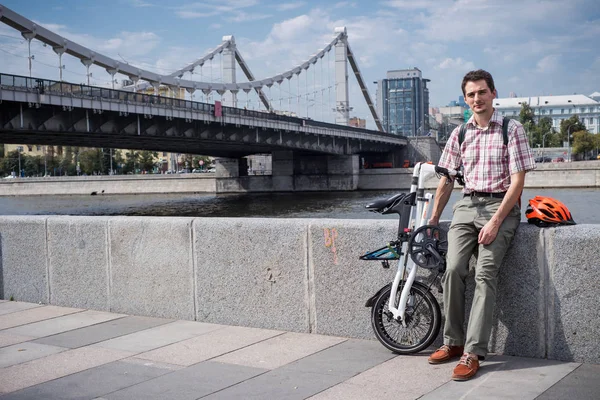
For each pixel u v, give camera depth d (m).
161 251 6.17
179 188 92.88
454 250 4.30
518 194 4.11
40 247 7.02
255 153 88.88
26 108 34.31
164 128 46.28
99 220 6.57
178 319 6.10
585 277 4.24
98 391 4.08
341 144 82.19
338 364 4.43
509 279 4.49
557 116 198.12
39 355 4.96
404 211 4.60
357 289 5.14
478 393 3.72
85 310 6.66
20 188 100.00
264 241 5.57
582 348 4.28
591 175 71.88
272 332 5.46
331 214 46.62
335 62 104.50
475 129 4.32
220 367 4.48
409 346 4.58
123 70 58.34
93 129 39.03
